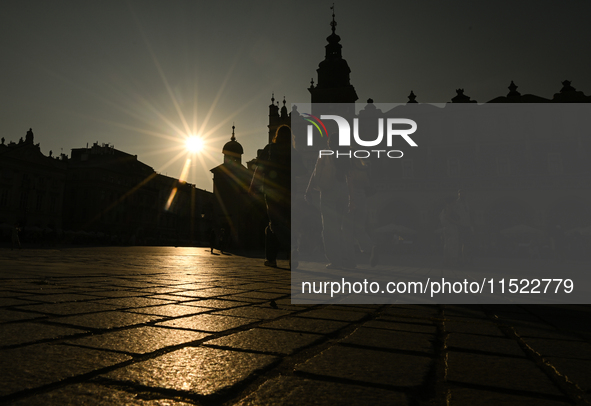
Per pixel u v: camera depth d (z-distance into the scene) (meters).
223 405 1.06
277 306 3.05
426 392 1.21
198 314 2.55
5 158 48.50
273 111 39.53
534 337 2.13
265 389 1.19
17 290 3.46
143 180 71.50
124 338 1.79
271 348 1.70
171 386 1.19
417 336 2.06
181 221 81.94
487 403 1.12
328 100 33.81
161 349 1.63
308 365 1.46
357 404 1.08
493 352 1.74
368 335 2.06
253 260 13.60
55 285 4.03
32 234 40.22
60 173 56.09
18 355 1.44
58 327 1.97
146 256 14.48
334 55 36.03
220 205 41.41
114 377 1.25
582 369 1.48
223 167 42.06
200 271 7.03
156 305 2.88
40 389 1.12
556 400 1.16
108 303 2.88
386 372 1.39
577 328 2.46
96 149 66.81
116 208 65.12
